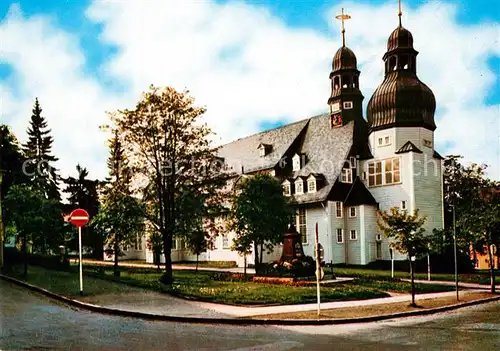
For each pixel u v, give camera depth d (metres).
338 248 52.19
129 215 30.94
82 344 12.96
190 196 29.89
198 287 26.03
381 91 52.41
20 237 34.28
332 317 17.67
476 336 14.70
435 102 52.09
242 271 42.69
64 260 36.66
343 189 53.06
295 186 55.97
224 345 13.02
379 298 24.84
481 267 60.66
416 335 14.86
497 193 45.66
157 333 14.58
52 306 19.36
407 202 50.03
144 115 29.27
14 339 13.46
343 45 57.94
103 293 22.59
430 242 24.97
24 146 75.00
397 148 51.16
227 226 39.53
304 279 32.38
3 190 43.06
